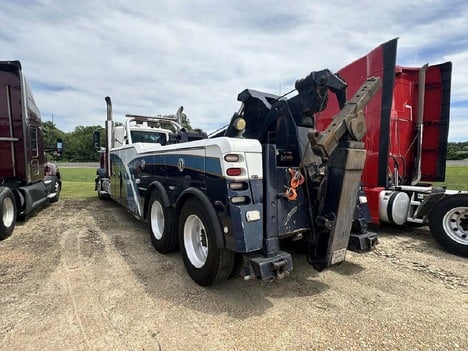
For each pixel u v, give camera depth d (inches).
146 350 85.8
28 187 247.6
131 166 213.3
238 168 107.7
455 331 94.4
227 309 108.4
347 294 120.1
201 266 126.0
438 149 236.1
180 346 87.5
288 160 133.3
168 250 164.1
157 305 111.3
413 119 233.8
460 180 479.2
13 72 223.0
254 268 104.5
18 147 228.1
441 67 227.8
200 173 124.9
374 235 138.6
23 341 89.8
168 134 294.0
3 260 158.9
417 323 99.0
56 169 368.2
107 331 94.9
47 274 140.1
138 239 200.2
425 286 127.0
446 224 171.2
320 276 137.7
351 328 96.3
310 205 124.1
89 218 269.4
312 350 85.6
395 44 192.2
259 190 110.2
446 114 229.8
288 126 137.1
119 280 133.6
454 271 143.2
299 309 108.4
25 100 229.0
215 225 114.3
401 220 198.4
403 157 230.7
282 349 86.1
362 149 116.5
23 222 251.4
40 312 106.3
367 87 119.3
